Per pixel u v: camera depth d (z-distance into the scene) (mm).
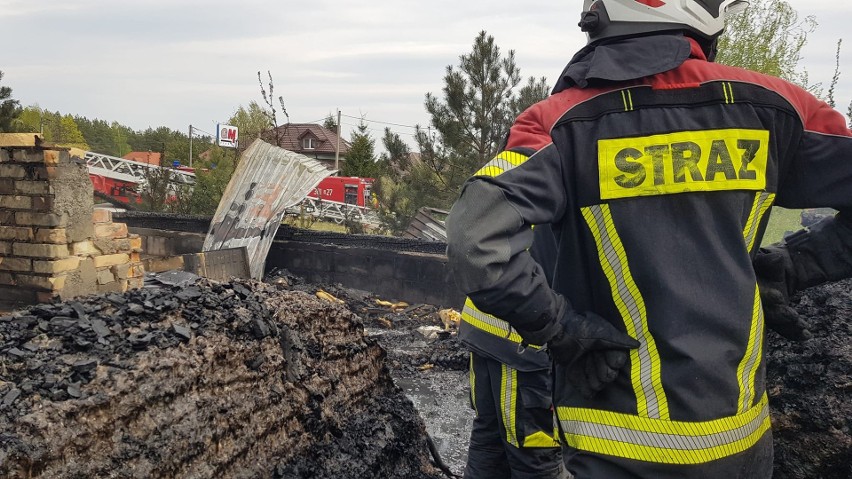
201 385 2547
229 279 3609
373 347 3879
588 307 1643
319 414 3152
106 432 2123
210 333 2756
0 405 1971
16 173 3789
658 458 1489
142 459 2182
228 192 9383
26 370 2211
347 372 3576
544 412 2697
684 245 1504
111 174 20078
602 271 1573
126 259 4277
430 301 8289
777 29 12453
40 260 3793
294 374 3109
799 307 2902
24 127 16109
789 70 12461
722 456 1487
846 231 1802
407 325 7535
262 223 8789
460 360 6148
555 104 1606
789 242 1931
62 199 3793
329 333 3570
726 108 1541
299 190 9180
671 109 1539
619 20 1627
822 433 2504
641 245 1505
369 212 16188
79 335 2500
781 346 2771
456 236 1446
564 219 1618
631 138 1526
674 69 1569
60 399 2076
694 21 1621
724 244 1527
